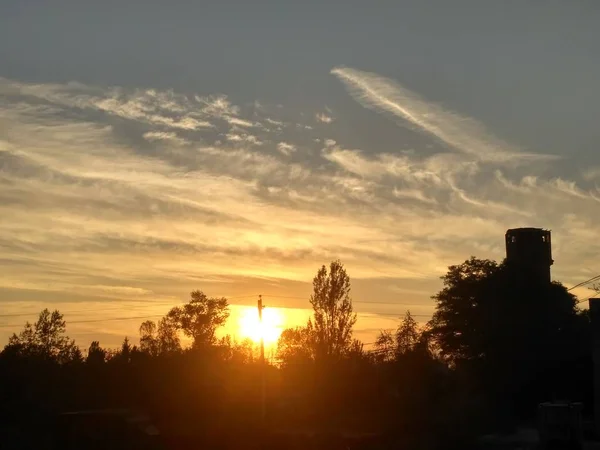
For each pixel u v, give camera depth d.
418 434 55.50
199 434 52.41
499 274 91.69
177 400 57.56
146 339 101.88
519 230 106.12
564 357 82.75
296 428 58.47
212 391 59.34
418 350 81.44
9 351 75.75
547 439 51.47
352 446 51.94
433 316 93.94
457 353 91.00
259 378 75.06
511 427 68.25
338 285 75.44
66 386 66.94
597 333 71.56
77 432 50.25
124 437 50.22
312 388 70.31
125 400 64.25
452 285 94.44
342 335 74.50
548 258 106.38
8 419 60.22
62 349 84.44
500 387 81.75
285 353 77.25
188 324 103.44
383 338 97.62
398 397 68.50
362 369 71.56
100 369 70.75
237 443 53.16
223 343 93.75
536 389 81.94
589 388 81.12
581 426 52.31
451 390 76.38
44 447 50.91
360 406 66.81
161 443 51.12
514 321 86.12
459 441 54.88
